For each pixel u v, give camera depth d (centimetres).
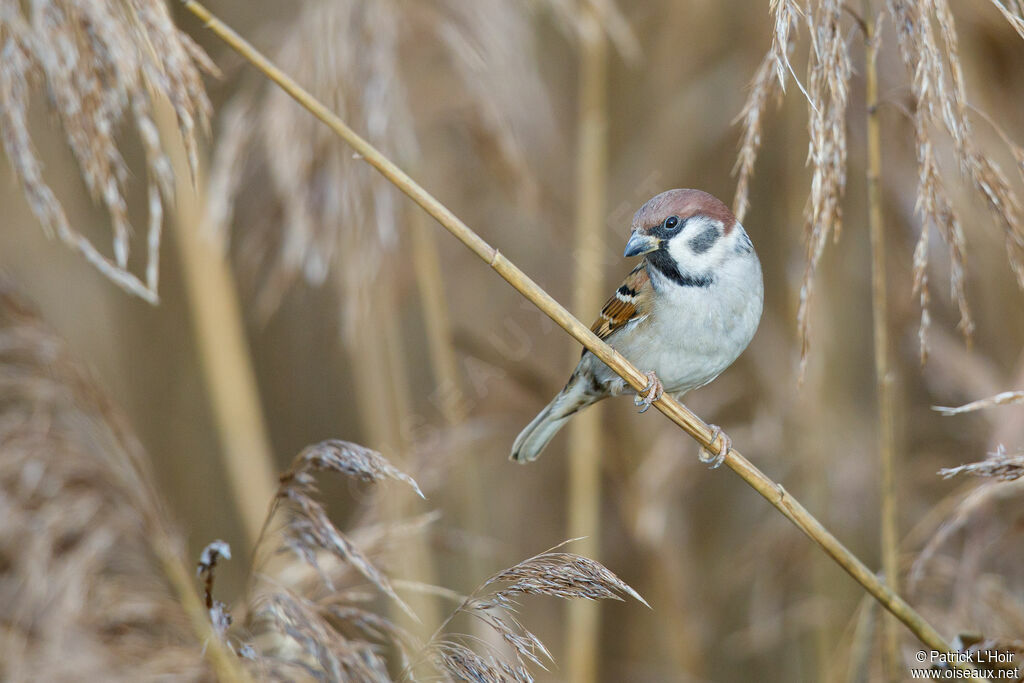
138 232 983
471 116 880
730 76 1169
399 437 838
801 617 911
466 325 1100
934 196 529
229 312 747
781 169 1032
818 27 526
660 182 1134
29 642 503
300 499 523
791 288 930
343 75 785
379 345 845
